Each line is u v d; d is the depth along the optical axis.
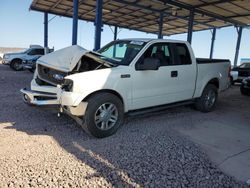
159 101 5.20
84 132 4.53
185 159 3.60
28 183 2.79
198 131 4.95
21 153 3.53
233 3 13.83
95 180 2.93
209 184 2.98
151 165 3.38
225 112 6.81
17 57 16.67
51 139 4.12
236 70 13.91
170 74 5.27
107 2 15.66
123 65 4.62
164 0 13.91
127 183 2.91
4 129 4.47
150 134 4.60
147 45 4.97
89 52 4.56
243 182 3.06
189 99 5.99
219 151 3.98
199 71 6.04
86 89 4.00
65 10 18.50
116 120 4.46
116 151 3.77
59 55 4.62
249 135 4.88
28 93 4.45
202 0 13.88
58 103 4.11
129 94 4.60
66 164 3.28
